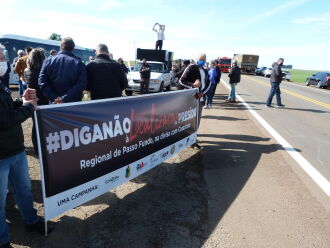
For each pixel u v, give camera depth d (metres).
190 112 4.77
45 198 2.37
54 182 2.41
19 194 2.48
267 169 4.50
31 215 2.59
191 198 3.46
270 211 3.26
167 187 3.72
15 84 13.23
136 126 3.30
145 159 3.60
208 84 5.63
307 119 9.03
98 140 2.78
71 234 2.65
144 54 16.77
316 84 27.25
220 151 5.25
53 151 2.37
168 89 15.61
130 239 2.63
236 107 10.67
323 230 2.95
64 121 2.42
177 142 4.46
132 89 12.73
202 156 4.94
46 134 2.29
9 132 2.20
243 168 4.49
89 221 2.88
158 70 14.13
